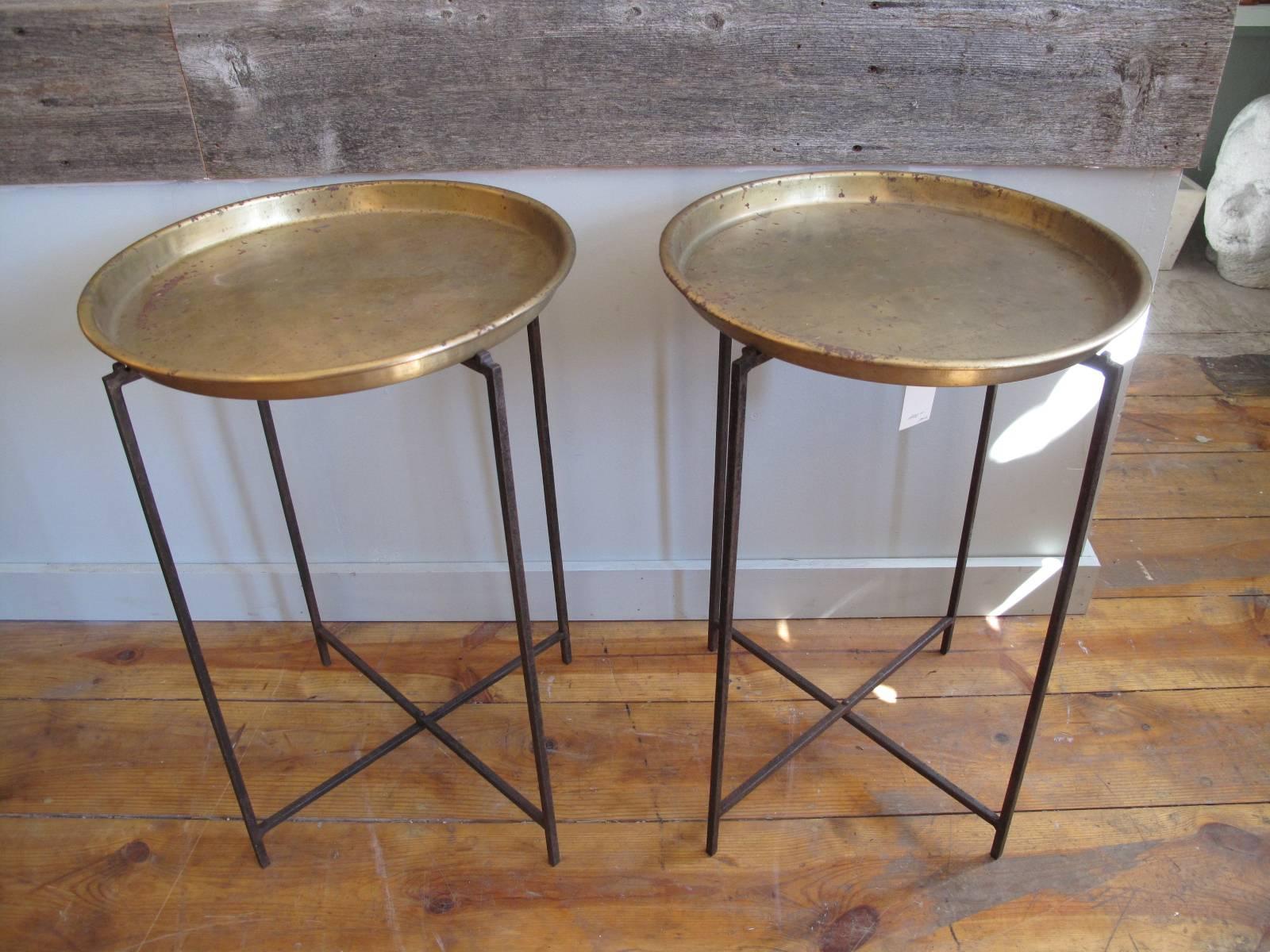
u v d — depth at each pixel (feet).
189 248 4.35
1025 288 3.90
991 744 5.37
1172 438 7.81
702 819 5.05
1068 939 4.45
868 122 4.62
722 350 4.76
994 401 5.00
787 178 4.55
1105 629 6.07
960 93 4.53
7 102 4.55
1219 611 6.18
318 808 5.16
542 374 4.81
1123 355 5.34
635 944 4.50
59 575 6.22
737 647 6.07
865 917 4.57
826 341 3.53
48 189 4.86
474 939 4.55
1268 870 4.69
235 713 5.73
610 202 4.90
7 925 4.65
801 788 5.17
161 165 4.73
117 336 3.70
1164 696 5.61
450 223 4.57
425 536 6.09
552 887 4.75
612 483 5.84
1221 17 4.27
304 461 5.80
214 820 5.12
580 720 5.60
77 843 5.02
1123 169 4.74
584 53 4.45
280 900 4.74
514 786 5.24
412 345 3.53
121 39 4.41
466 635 6.24
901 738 5.42
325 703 5.78
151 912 4.69
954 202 4.56
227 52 4.45
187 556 6.25
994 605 6.18
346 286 4.01
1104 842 4.85
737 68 4.49
